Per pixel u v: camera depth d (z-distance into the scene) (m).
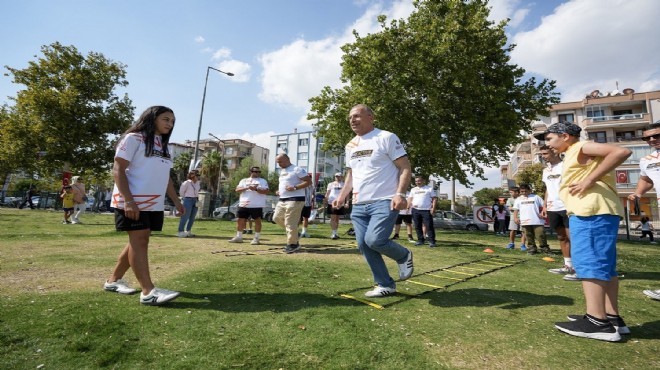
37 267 3.94
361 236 3.21
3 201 27.81
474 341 2.17
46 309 2.48
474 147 17.45
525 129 17.88
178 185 45.03
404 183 2.98
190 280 3.55
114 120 23.02
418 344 2.10
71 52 22.08
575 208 2.43
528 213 6.96
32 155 21.61
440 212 22.64
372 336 2.20
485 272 4.46
